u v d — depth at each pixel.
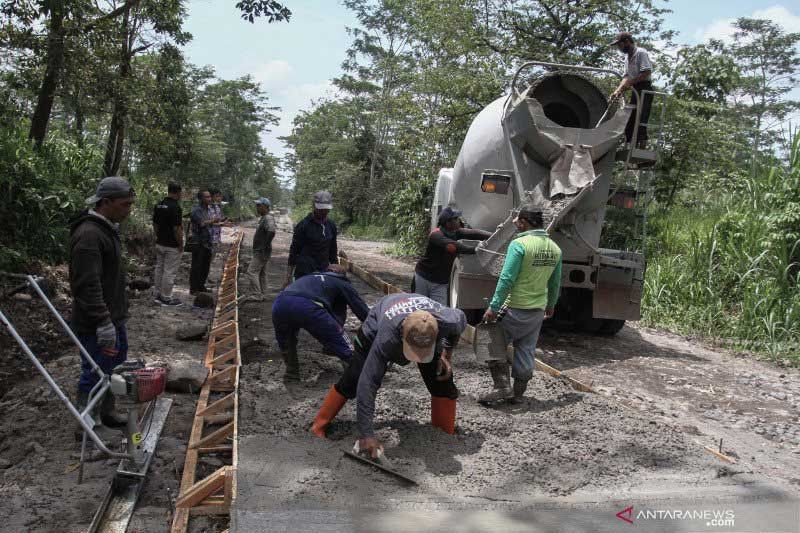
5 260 8.38
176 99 20.20
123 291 4.62
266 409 4.76
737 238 10.44
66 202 10.37
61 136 15.87
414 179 19.39
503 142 7.60
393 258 20.78
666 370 7.29
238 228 33.94
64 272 9.79
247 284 12.11
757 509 3.48
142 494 3.76
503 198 7.66
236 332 6.63
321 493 3.40
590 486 3.71
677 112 15.05
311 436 4.23
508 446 4.25
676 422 5.37
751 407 6.04
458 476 3.75
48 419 4.80
